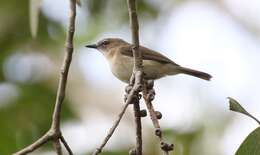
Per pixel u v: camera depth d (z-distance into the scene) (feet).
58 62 45.96
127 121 43.01
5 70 45.44
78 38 47.11
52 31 47.34
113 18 48.55
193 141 40.16
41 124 42.65
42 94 43.83
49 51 46.47
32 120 42.55
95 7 48.47
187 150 40.04
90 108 43.96
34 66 45.75
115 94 45.06
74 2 23.43
